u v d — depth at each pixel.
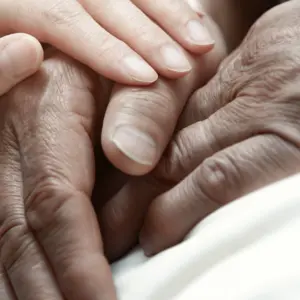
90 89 0.38
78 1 0.39
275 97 0.35
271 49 0.35
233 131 0.35
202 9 0.43
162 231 0.35
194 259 0.33
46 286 0.35
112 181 0.38
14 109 0.37
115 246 0.37
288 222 0.33
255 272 0.32
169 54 0.37
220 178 0.34
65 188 0.36
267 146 0.34
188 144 0.36
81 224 0.35
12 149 0.37
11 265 0.36
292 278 0.31
